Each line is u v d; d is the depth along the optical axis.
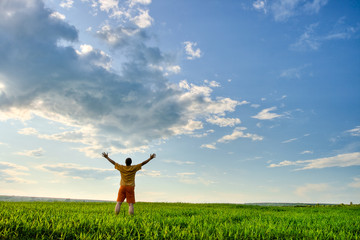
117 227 6.20
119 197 8.62
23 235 5.26
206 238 5.64
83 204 15.03
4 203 12.94
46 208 10.64
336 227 7.87
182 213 11.00
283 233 6.47
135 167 8.73
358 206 22.81
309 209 17.92
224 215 10.13
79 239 5.23
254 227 6.98
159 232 6.07
